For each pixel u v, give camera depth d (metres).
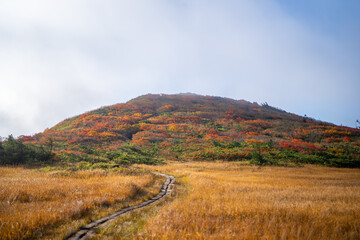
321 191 13.77
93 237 5.62
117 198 10.55
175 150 54.50
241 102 169.75
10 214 6.66
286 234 4.75
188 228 5.35
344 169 36.25
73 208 7.79
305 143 61.22
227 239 4.65
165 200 11.73
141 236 5.21
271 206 7.62
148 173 23.44
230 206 7.81
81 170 22.94
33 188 11.55
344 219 6.12
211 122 89.75
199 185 16.14
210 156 47.41
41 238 5.47
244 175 27.05
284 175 26.97
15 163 29.02
